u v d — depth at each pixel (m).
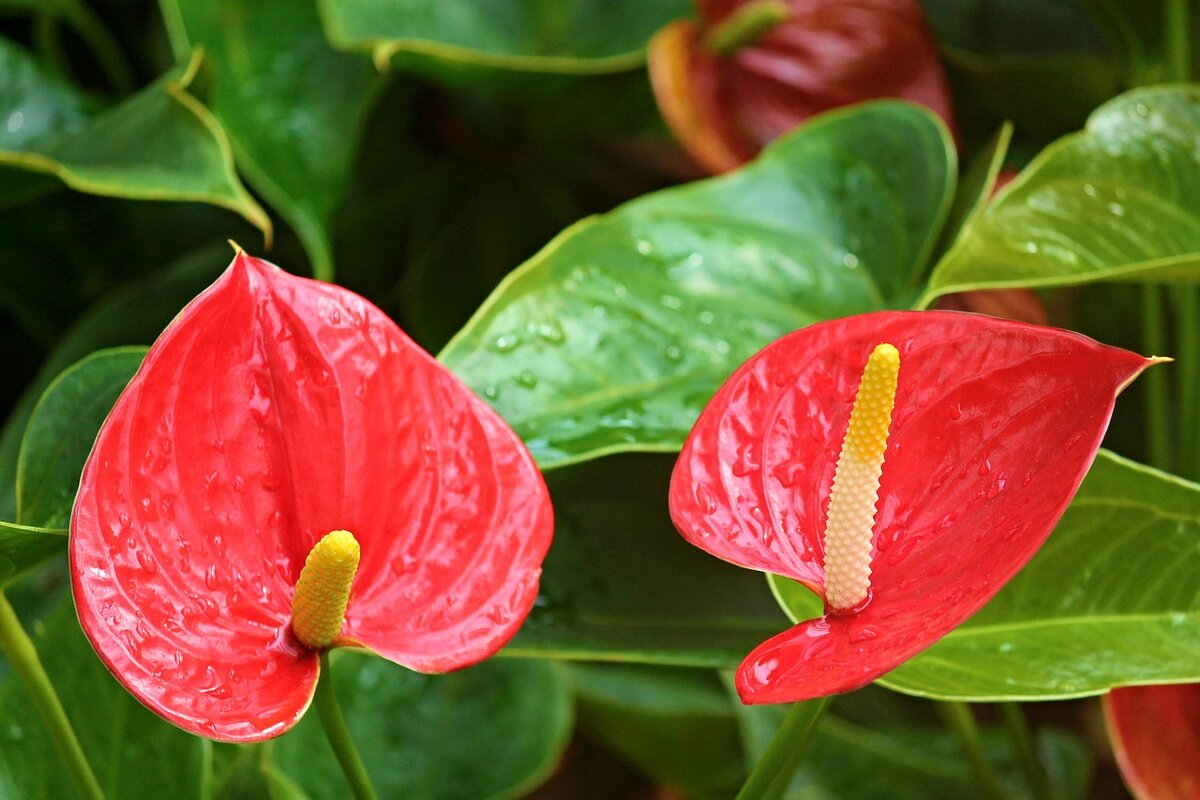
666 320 1.11
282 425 0.98
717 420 0.99
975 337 0.99
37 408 1.05
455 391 0.99
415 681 1.32
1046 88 1.38
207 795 1.07
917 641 0.93
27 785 1.06
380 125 1.36
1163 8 1.25
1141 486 1.07
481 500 0.98
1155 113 1.14
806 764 1.30
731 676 1.34
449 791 1.26
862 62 1.35
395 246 1.42
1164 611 1.06
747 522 0.98
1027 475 0.97
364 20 1.28
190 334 0.96
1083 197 1.12
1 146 1.28
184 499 0.96
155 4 1.58
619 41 1.42
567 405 1.08
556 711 1.32
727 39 1.33
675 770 1.46
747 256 1.14
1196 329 1.22
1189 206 1.12
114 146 1.15
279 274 0.98
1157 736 1.14
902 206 1.17
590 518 1.12
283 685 0.95
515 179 1.49
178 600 0.95
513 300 1.09
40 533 0.98
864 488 0.96
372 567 0.98
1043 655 1.05
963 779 1.30
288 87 1.25
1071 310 1.41
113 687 1.08
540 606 1.11
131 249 1.43
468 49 1.36
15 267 1.40
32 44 1.64
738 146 1.29
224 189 1.12
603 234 1.13
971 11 1.51
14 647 1.01
